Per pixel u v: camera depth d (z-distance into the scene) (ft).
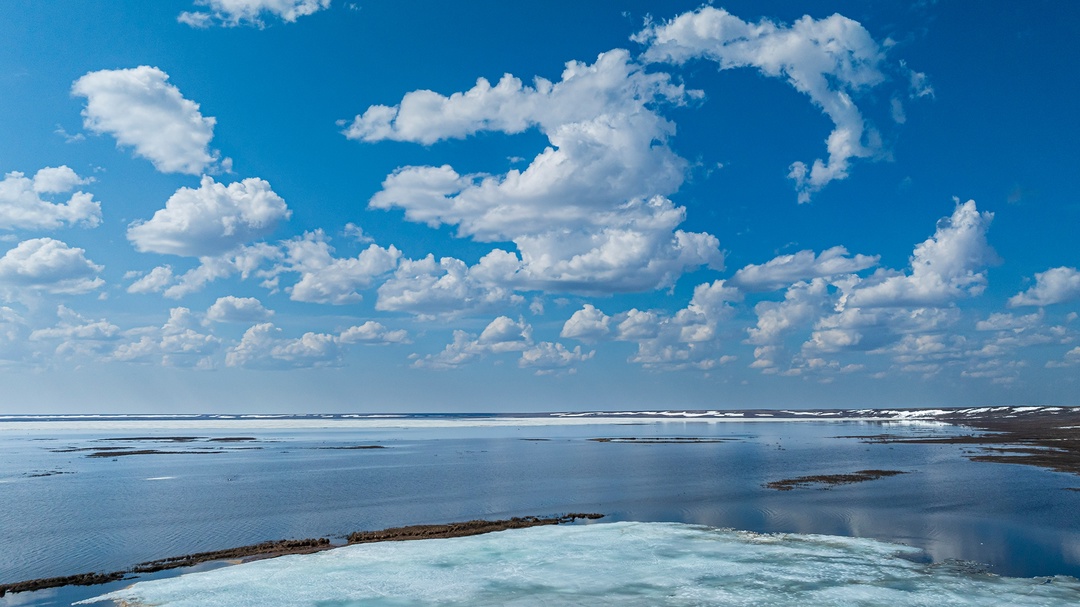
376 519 121.08
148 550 98.02
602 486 161.17
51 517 123.75
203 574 83.87
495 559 90.27
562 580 80.53
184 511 129.70
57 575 85.20
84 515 125.70
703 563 87.35
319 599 74.02
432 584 79.36
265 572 84.38
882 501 131.44
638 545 97.35
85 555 95.14
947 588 75.31
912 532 103.45
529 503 137.18
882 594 73.61
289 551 96.07
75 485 168.86
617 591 76.23
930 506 124.98
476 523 114.62
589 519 119.14
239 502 140.36
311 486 165.17
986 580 78.18
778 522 113.19
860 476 169.99
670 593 75.25
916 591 74.38
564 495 147.23
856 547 94.43
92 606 72.18
